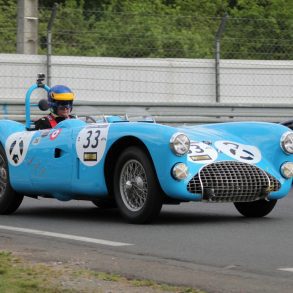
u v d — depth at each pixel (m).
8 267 11.02
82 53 35.38
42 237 14.26
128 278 10.44
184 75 35.16
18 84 32.91
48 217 17.33
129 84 34.59
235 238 13.95
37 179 17.08
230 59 36.47
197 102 32.75
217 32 33.88
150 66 34.78
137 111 31.45
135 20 36.06
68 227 15.56
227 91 35.84
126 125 15.58
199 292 9.63
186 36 36.22
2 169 18.06
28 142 17.38
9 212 18.08
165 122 31.91
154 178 15.09
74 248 12.97
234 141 16.02
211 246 13.12
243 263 11.61
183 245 13.22
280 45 36.72
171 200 15.54
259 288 9.90
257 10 50.12
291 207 18.84
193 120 32.31
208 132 16.23
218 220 16.34
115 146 15.72
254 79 36.16
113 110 31.17
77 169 16.22
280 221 16.20
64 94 17.94
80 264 11.40
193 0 50.34
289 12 49.91
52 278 10.34
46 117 18.06
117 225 15.67
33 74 33.03
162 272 10.86
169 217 16.83
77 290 9.65
